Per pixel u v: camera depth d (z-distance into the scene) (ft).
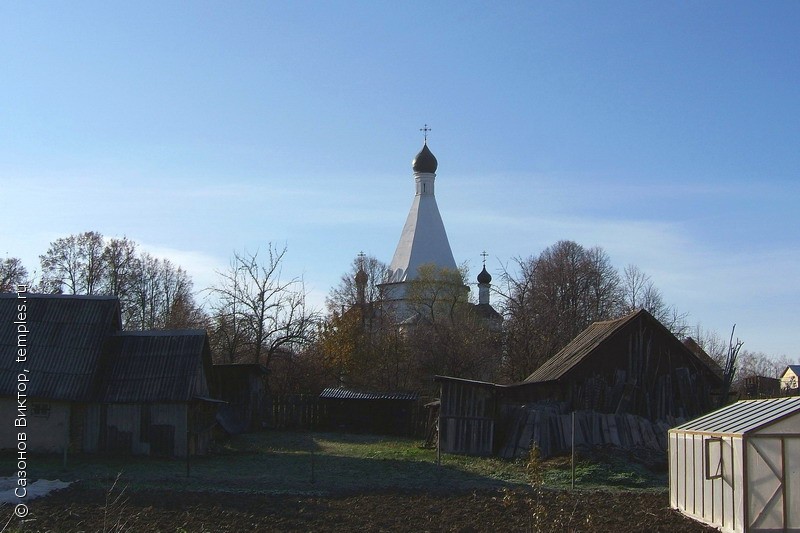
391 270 277.44
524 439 111.14
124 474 89.86
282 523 62.69
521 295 204.33
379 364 197.98
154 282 267.18
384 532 59.82
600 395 118.42
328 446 132.98
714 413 71.10
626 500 76.23
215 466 98.99
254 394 165.27
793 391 168.55
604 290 238.68
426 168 285.23
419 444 136.87
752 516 59.41
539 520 53.16
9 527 59.77
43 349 109.40
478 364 191.01
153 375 108.06
